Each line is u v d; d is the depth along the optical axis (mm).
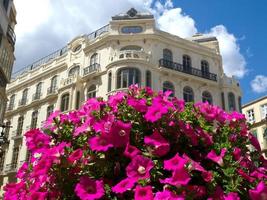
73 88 33250
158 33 33625
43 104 36719
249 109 38344
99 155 3369
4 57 27250
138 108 3643
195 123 3850
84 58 34531
